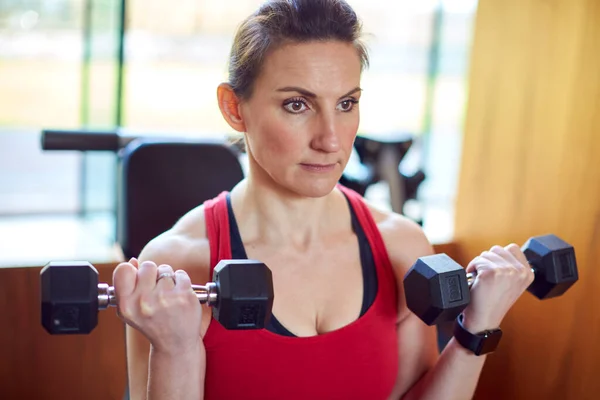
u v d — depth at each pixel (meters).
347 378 1.18
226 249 1.21
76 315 0.97
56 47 3.93
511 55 1.75
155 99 4.01
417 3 3.85
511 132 1.75
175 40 3.97
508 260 1.19
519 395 1.73
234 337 1.14
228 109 1.20
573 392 1.58
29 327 1.93
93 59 3.42
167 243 1.22
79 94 3.99
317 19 1.08
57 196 4.11
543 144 1.65
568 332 1.59
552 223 1.63
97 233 3.57
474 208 1.90
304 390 1.17
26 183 4.24
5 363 1.92
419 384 1.30
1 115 4.01
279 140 1.11
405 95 3.95
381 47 3.96
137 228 1.84
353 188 2.37
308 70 1.08
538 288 1.29
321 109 1.09
